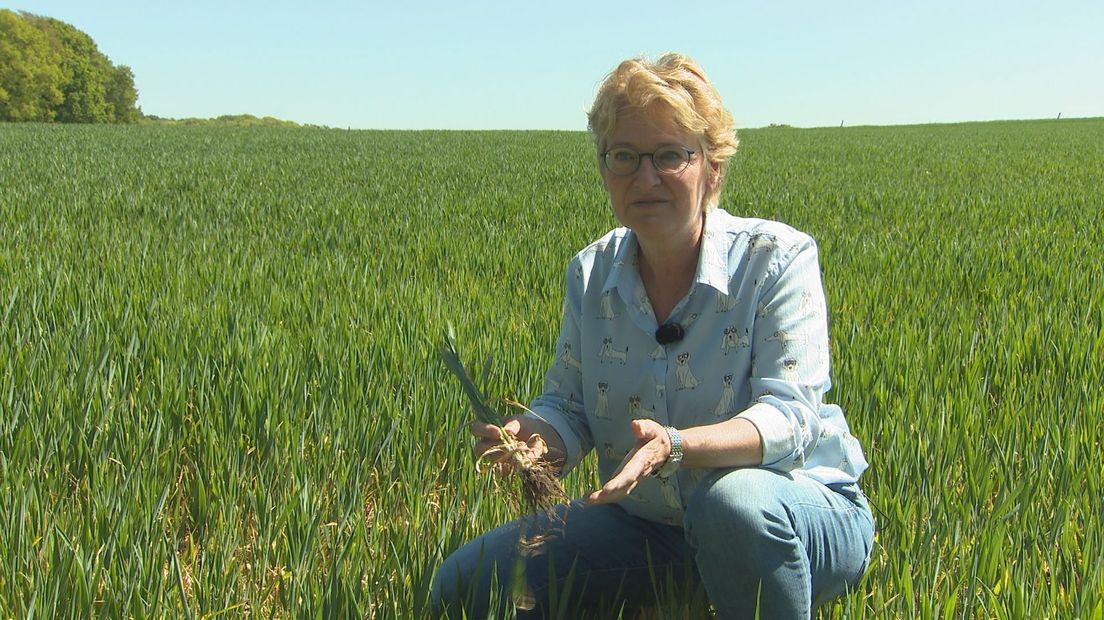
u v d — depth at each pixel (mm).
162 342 5051
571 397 3012
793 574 2434
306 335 5523
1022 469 3559
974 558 2795
